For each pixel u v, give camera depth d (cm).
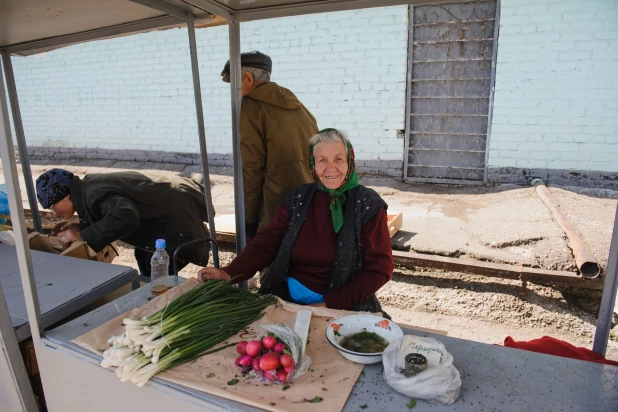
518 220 452
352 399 112
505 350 134
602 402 111
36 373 163
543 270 345
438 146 623
